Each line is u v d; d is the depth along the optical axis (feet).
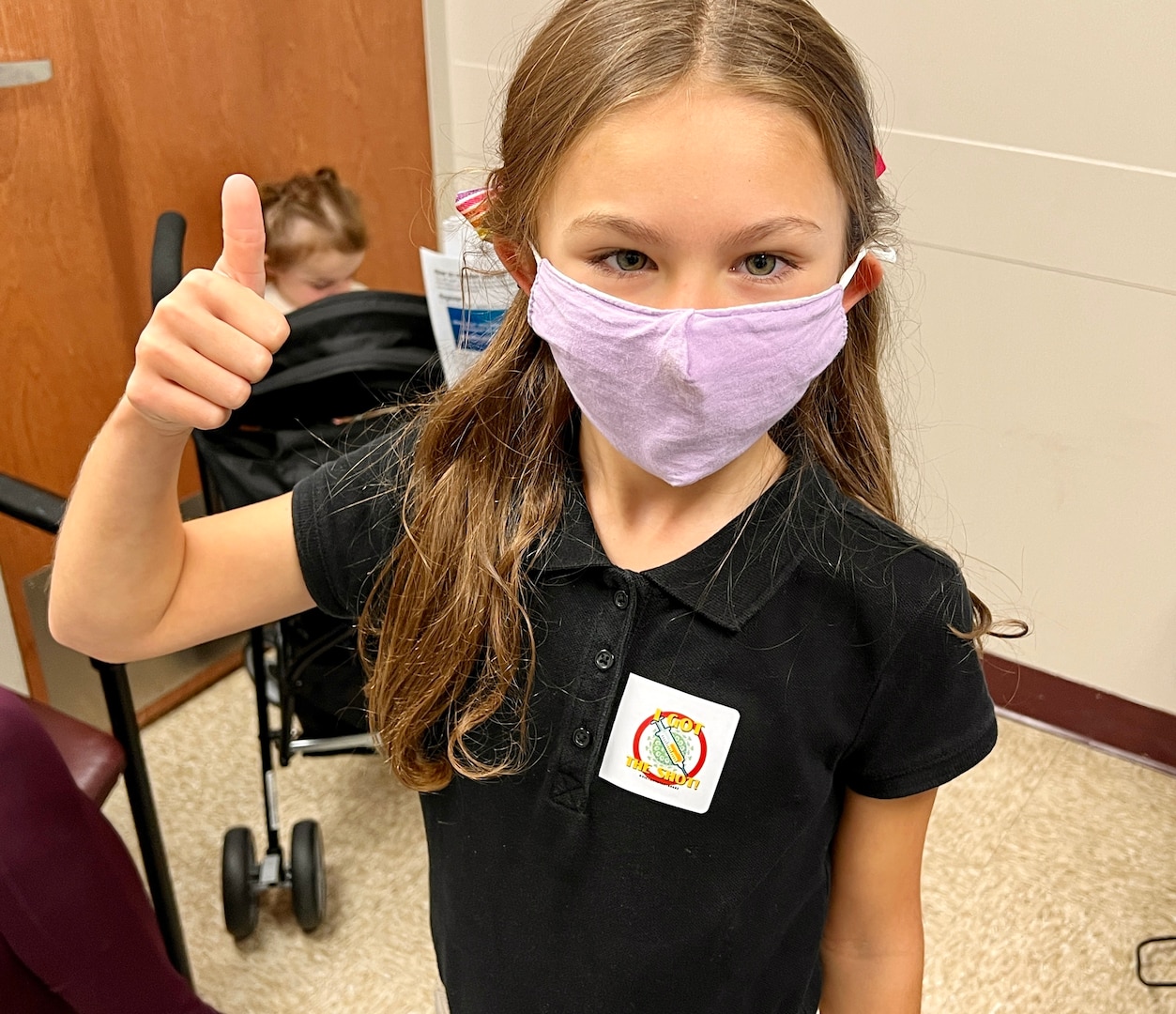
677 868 2.32
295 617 5.10
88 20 5.25
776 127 1.88
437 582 2.41
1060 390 6.01
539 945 2.47
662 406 2.06
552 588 2.33
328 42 6.55
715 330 1.96
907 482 6.18
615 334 2.01
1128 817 6.31
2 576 5.66
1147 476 5.99
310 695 5.34
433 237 7.86
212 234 6.29
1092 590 6.45
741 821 2.29
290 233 5.77
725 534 2.27
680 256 1.94
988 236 5.82
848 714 2.29
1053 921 5.64
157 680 6.74
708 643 2.23
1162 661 6.43
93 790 3.91
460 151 7.66
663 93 1.87
